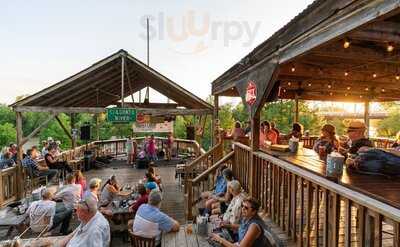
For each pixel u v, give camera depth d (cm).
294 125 683
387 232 307
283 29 355
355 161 294
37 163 866
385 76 616
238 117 2283
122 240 531
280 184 377
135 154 1300
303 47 314
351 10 231
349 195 227
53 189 585
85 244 297
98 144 1396
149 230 413
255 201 284
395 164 266
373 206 199
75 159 1112
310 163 347
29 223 503
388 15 197
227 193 489
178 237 405
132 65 989
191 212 566
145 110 968
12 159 834
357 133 357
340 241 300
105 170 1139
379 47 400
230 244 312
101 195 598
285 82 716
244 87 528
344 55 390
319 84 728
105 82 1050
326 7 264
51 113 884
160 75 990
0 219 493
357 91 863
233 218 379
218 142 815
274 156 418
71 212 544
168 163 1275
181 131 2105
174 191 849
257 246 265
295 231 324
